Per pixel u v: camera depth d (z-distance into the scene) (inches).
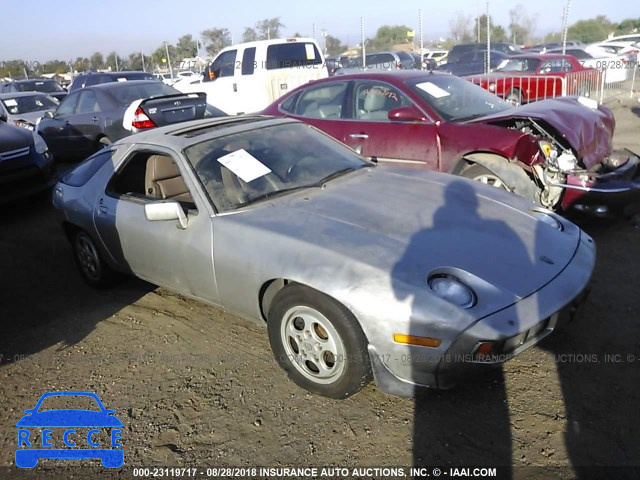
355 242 118.6
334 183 152.3
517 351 107.2
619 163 206.4
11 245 245.6
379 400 120.7
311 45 515.2
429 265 112.0
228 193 142.3
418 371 106.7
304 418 116.8
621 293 157.6
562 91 442.3
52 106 556.1
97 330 162.6
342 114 242.2
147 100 352.2
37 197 304.2
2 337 163.0
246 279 127.6
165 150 154.3
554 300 110.4
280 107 266.4
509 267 115.6
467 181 158.2
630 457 99.9
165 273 152.7
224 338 152.2
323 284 111.7
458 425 111.2
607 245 192.9
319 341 116.8
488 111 227.9
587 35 1569.9
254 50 492.7
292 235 123.6
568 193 188.5
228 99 515.2
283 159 157.8
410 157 218.7
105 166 177.6
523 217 137.6
